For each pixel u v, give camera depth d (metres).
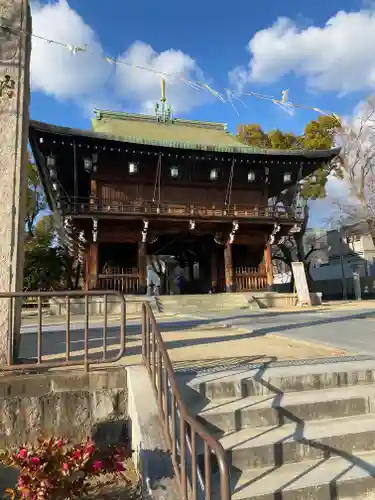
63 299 19.64
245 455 3.69
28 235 32.78
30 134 19.67
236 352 6.39
